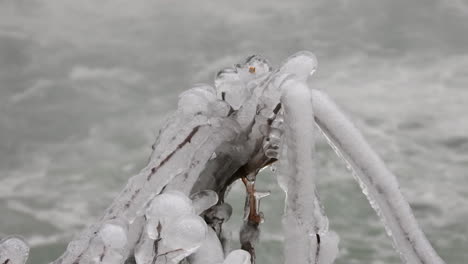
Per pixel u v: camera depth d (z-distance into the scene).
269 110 2.44
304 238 2.27
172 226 2.18
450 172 11.23
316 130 2.44
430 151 12.09
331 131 2.35
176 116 2.46
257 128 2.45
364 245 8.70
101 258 2.23
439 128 13.06
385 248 8.66
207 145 2.43
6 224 9.77
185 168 2.39
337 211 9.42
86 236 2.28
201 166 2.43
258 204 2.62
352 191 9.88
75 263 2.25
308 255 2.27
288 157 2.29
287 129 2.29
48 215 10.20
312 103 2.34
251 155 2.49
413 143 12.40
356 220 9.23
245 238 2.61
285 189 2.30
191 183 2.43
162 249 2.22
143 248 2.23
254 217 2.62
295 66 2.43
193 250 2.20
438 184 10.80
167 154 2.38
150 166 2.37
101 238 2.23
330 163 10.58
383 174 2.34
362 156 2.34
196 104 2.45
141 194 2.34
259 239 2.62
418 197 10.33
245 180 2.57
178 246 2.18
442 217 9.74
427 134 12.80
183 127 2.40
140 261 2.24
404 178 11.00
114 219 2.28
